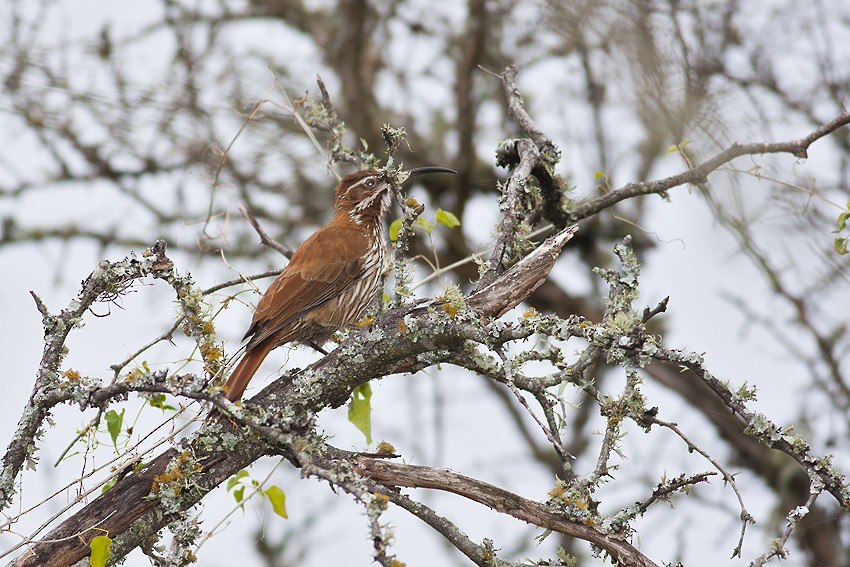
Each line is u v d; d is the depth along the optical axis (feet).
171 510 24.75
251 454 25.63
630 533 24.89
